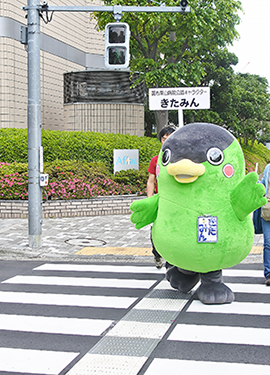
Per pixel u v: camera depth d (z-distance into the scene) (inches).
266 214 237.1
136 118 719.1
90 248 339.6
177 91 312.5
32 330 183.2
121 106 704.4
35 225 336.2
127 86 707.4
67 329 183.6
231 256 193.5
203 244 189.3
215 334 176.1
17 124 728.3
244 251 198.1
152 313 200.5
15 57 717.9
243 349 162.2
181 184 192.7
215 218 189.5
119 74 702.5
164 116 721.0
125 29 344.5
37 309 209.3
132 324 187.5
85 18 982.4
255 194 186.4
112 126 705.0
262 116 1536.7
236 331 179.2
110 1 620.7
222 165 191.5
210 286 212.1
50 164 499.2
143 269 286.4
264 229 245.9
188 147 190.7
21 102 738.8
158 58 778.8
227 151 194.1
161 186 202.4
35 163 332.5
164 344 167.0
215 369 146.3
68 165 498.6
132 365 149.6
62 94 895.7
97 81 698.8
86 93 700.7
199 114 1044.5
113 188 514.6
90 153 568.7
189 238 189.9
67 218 456.4
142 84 729.0
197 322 189.3
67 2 885.2
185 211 191.6
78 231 398.3
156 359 154.5
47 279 262.8
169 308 206.8
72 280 260.2
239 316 196.4
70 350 163.0
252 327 183.5
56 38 865.5
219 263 194.1
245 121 1547.7
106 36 346.3
